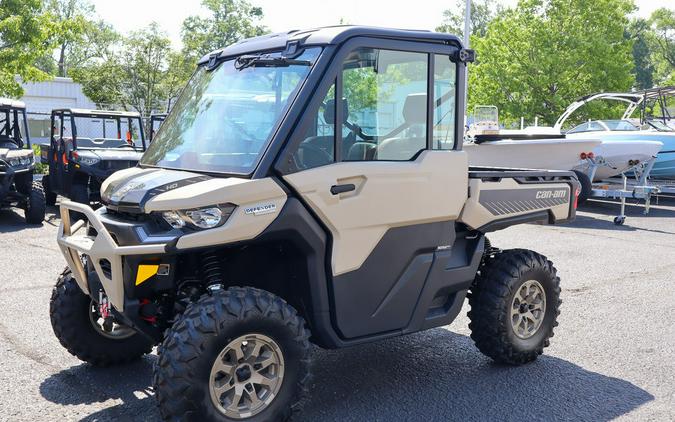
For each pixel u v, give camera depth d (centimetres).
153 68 3747
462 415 423
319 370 498
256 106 407
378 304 427
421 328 454
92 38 6288
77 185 1252
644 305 698
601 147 1506
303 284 400
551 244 1070
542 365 517
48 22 2228
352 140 406
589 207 1589
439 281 456
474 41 3083
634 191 1388
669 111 1898
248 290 370
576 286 779
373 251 418
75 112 1310
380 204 413
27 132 1305
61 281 468
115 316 408
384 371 498
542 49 2833
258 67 418
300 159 384
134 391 452
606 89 2878
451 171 447
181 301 388
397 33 419
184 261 402
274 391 372
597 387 474
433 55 437
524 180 513
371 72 411
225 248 398
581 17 2812
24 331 573
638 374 502
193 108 445
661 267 895
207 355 349
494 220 488
